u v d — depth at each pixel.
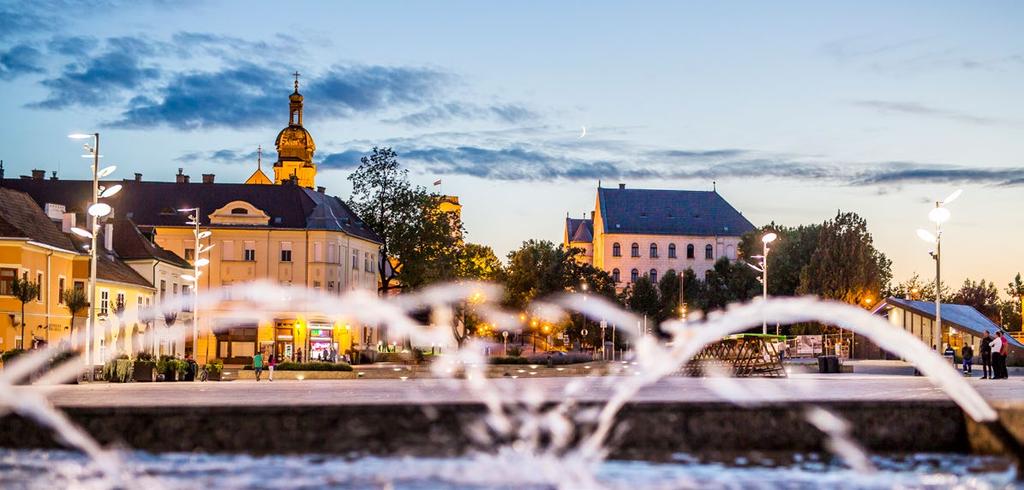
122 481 14.52
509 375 69.44
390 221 122.69
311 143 189.38
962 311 84.69
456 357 68.62
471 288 118.31
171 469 15.44
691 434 17.31
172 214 117.50
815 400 17.52
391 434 16.92
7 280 67.06
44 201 118.06
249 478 14.70
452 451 16.91
